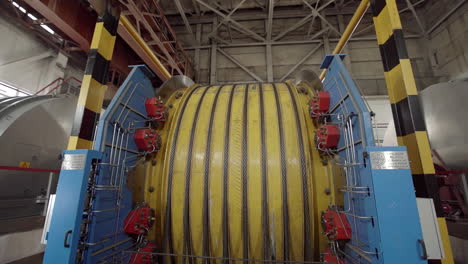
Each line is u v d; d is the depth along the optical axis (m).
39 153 6.52
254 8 14.78
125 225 3.32
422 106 6.94
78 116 3.16
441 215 2.71
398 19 3.30
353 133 3.03
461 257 4.45
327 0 14.21
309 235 3.20
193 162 3.56
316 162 3.48
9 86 8.70
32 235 4.77
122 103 3.48
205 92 4.62
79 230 2.54
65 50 10.24
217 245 3.35
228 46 14.66
